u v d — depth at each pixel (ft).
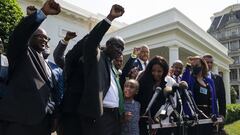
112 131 10.59
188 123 13.08
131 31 61.41
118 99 11.07
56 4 8.64
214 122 14.34
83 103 9.29
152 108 12.72
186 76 15.52
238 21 200.44
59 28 60.18
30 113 8.66
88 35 9.75
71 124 9.89
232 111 48.19
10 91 8.87
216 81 16.78
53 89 10.15
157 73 13.05
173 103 12.87
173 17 52.70
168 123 12.49
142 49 16.89
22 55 8.97
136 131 11.92
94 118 9.43
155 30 55.11
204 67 15.29
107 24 9.24
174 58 52.01
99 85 9.43
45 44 10.62
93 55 9.30
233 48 202.80
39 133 9.23
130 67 15.23
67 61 10.28
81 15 65.16
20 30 8.48
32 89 8.84
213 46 70.85
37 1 53.88
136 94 12.94
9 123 8.81
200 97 14.89
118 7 9.29
